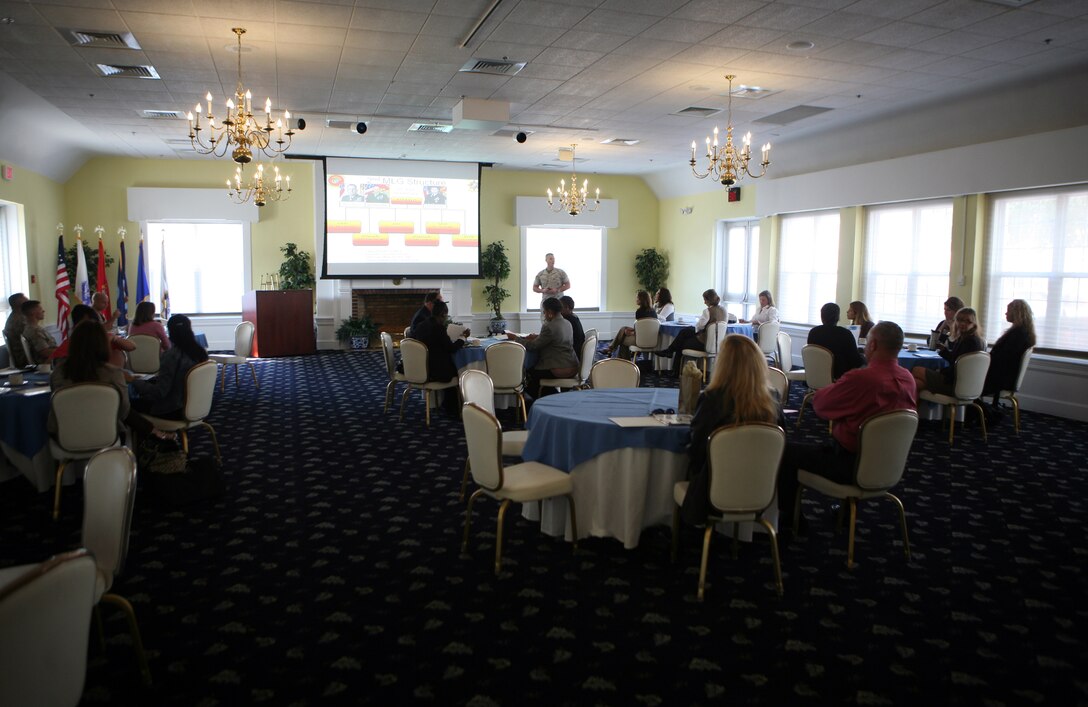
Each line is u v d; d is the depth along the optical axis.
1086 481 5.06
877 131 8.73
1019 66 6.20
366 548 3.79
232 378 9.35
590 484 3.67
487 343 7.35
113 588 3.29
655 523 3.67
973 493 4.78
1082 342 7.18
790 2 4.73
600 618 3.02
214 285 12.20
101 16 4.99
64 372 4.26
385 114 8.29
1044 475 5.20
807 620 3.02
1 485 4.73
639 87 6.95
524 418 6.49
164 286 11.28
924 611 3.12
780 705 2.42
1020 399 7.62
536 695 2.47
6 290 9.18
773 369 4.79
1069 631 2.95
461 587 3.31
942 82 6.71
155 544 3.82
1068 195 7.20
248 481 4.95
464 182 12.34
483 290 13.16
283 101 7.64
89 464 2.52
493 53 5.87
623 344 10.16
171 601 3.16
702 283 13.05
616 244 14.08
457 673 2.60
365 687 2.51
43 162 9.77
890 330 3.58
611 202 13.75
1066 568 3.59
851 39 5.48
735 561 3.61
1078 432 6.54
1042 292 7.50
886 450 3.39
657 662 2.69
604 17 5.02
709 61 6.07
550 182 13.52
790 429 6.59
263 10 4.89
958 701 2.45
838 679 2.58
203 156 11.41
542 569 3.51
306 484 4.89
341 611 3.08
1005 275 7.86
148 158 11.55
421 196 12.15
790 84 6.80
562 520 3.83
